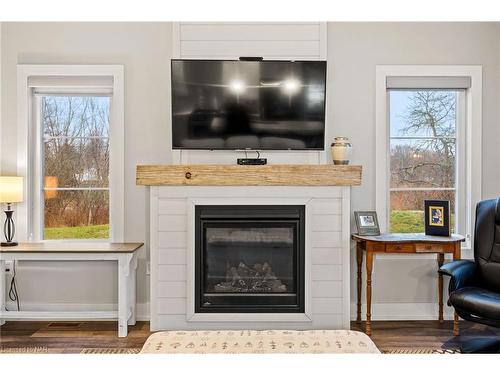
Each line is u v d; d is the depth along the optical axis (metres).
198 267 3.60
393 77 3.95
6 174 3.96
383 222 3.95
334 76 3.94
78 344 3.37
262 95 3.69
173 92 3.68
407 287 3.98
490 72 3.95
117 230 3.95
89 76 3.94
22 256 3.53
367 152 3.95
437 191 4.09
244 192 3.58
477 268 3.40
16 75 3.93
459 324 3.81
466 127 4.04
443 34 3.94
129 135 3.94
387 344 3.34
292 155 3.85
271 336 1.96
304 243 3.60
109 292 3.98
